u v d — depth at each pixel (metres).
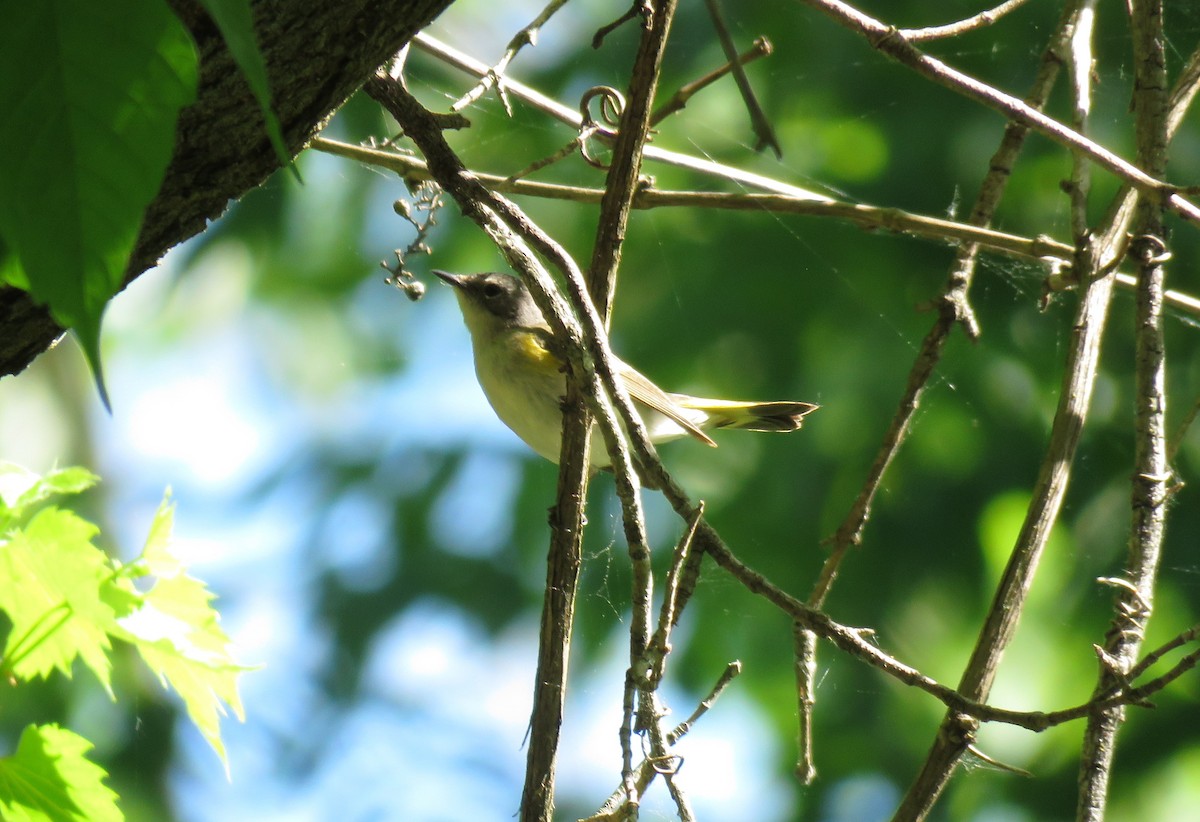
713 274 11.84
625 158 4.10
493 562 11.72
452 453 12.39
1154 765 10.71
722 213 12.16
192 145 3.26
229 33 1.69
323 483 12.67
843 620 11.02
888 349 11.50
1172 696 10.90
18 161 1.78
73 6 1.77
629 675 3.44
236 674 3.61
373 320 13.84
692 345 11.59
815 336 11.57
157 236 3.44
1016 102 4.17
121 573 3.46
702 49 12.44
